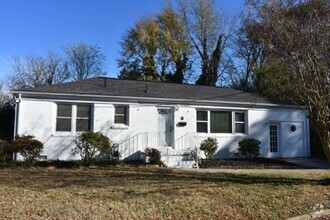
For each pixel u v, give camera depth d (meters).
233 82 39.56
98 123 18.73
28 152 16.16
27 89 17.58
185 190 9.41
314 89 10.47
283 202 8.91
